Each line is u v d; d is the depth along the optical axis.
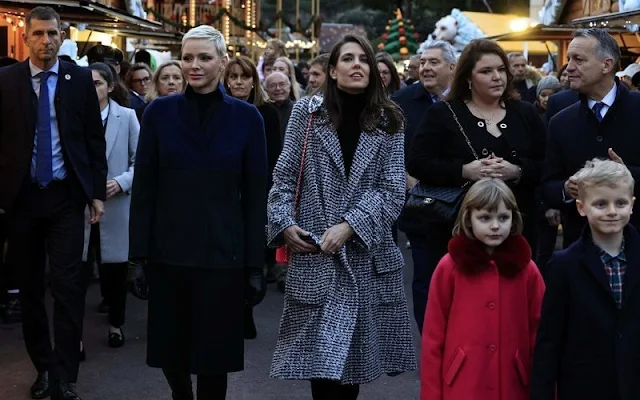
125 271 7.55
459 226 4.55
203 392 5.11
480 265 4.45
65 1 10.10
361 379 4.87
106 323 8.38
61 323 5.96
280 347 4.96
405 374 6.88
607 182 3.96
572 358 4.11
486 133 5.76
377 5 44.88
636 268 4.02
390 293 5.03
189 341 5.09
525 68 12.05
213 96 5.11
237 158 5.05
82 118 6.12
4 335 7.96
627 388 3.99
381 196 4.91
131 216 5.09
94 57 10.35
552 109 7.30
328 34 29.14
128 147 7.67
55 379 5.93
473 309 4.46
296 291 4.89
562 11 17.78
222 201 5.03
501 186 4.46
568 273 4.09
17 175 5.96
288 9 45.09
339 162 4.95
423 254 7.00
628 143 5.40
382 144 4.98
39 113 6.01
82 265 6.21
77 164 6.05
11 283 8.43
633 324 4.02
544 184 5.58
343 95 5.04
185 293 5.04
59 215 6.04
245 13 25.77
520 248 4.49
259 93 8.37
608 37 5.41
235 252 5.02
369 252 4.96
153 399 6.26
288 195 4.99
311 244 4.85
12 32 12.77
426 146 5.88
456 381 4.46
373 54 4.98
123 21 12.27
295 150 5.03
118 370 6.91
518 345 4.48
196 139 5.04
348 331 4.79
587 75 5.40
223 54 5.11
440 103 5.91
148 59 13.80
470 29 25.45
